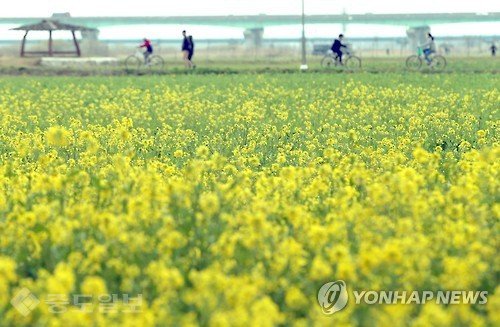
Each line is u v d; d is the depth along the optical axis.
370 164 26.78
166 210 16.58
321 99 58.41
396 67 94.06
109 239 14.94
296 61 136.88
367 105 53.50
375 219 16.30
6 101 57.81
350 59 99.12
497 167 23.31
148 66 102.94
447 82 70.00
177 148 33.22
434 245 15.09
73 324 11.45
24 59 121.75
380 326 11.58
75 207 16.59
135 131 37.78
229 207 17.84
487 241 15.75
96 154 28.72
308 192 19.88
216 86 71.69
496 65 96.69
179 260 14.38
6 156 30.39
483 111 47.06
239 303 11.93
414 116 45.38
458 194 18.16
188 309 12.79
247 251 14.21
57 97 62.31
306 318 12.84
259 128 41.84
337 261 13.30
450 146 34.41
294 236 16.75
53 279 11.97
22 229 15.62
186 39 98.19
